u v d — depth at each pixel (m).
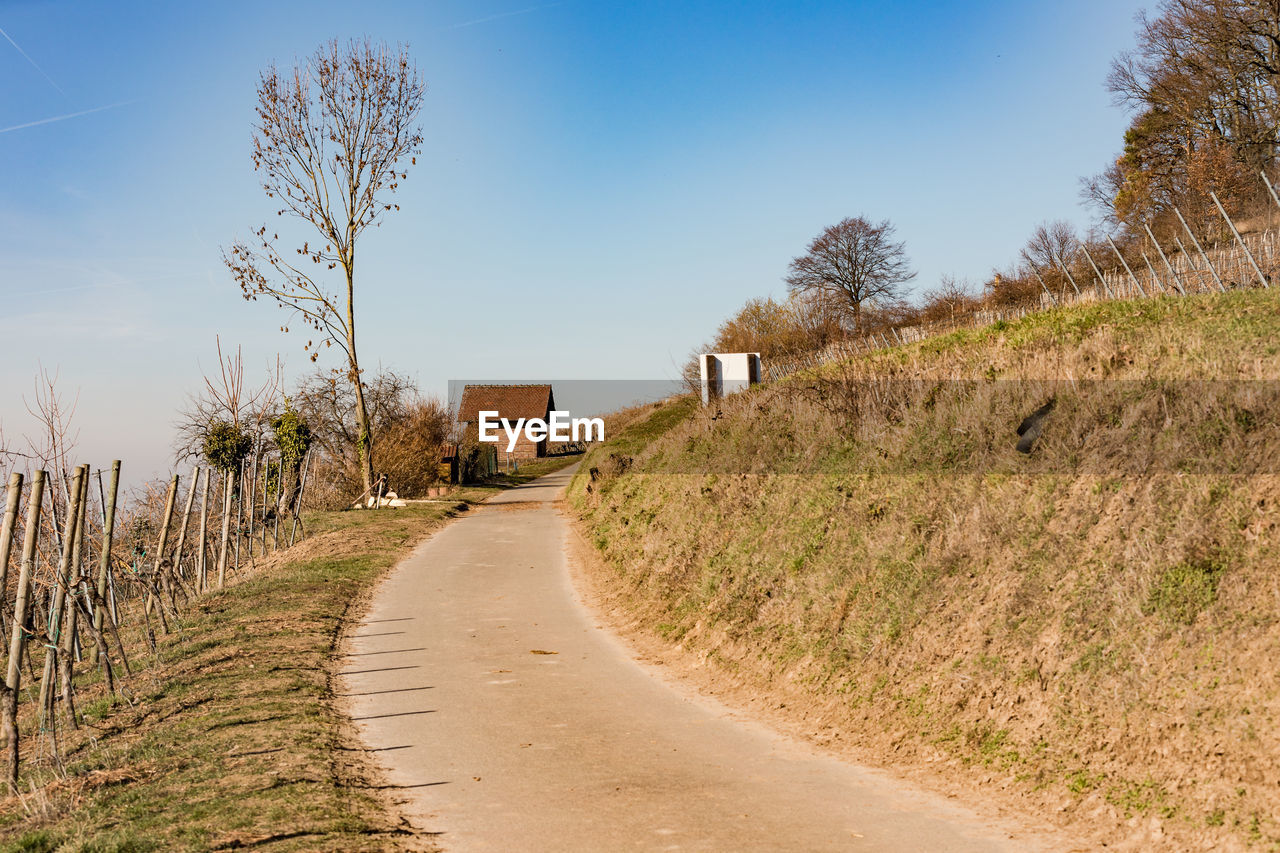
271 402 28.23
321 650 13.45
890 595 10.44
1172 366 10.15
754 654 11.95
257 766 8.10
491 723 9.98
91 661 14.03
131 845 6.23
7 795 8.44
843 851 6.17
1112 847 5.95
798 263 67.94
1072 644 7.75
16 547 15.47
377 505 34.03
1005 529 9.55
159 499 24.33
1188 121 47.62
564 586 18.88
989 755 7.60
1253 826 5.46
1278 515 7.21
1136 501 8.48
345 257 34.16
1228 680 6.41
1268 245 19.55
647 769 8.32
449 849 6.31
